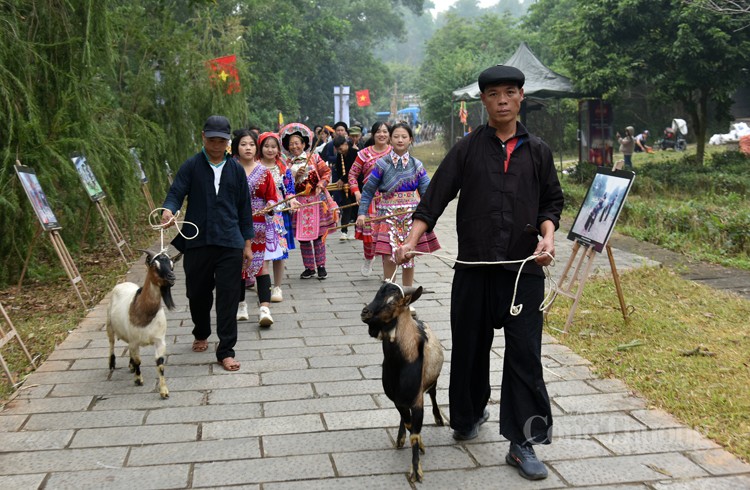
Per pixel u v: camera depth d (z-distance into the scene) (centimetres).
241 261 593
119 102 1420
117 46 1354
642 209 1291
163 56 1527
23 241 891
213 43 1980
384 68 6200
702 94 1909
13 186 855
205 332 631
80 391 538
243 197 605
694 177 1648
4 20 894
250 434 458
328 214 935
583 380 552
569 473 404
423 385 410
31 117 868
